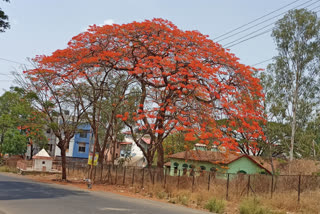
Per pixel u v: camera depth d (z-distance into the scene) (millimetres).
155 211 12461
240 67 19094
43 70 21906
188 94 18828
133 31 20391
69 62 21750
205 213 13422
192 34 20156
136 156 53781
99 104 26172
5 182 20688
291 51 27625
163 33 20203
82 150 58500
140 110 19812
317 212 14258
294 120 26562
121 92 25406
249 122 19688
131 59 21672
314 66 27141
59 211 10508
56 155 59312
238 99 18859
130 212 11516
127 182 22906
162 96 20797
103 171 25578
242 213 14109
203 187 18641
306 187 17484
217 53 19469
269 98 27859
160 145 21953
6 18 13734
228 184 17938
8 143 45844
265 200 16078
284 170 23781
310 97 27391
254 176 18422
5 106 46688
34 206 11266
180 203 16250
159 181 20578
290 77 27609
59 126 25750
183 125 18594
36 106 23609
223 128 19578
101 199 14945
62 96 24531
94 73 23953
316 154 26938
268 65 28656
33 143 51000
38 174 33562
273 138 29688
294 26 27391
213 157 25422
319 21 26656
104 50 21469
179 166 31000
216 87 18641
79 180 28016
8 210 10188
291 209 15023
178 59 18594
